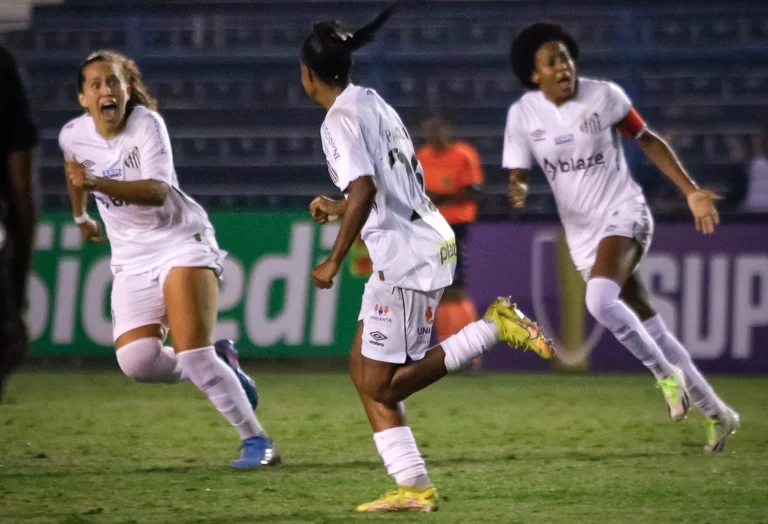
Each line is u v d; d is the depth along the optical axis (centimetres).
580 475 1822
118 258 1938
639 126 2177
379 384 1538
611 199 2173
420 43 6003
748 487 1703
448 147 3941
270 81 5975
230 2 6016
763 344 3778
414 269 1511
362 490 1698
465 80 5903
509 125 2245
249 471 1888
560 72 2148
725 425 2088
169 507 1561
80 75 1858
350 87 1551
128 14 6069
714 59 5619
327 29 1542
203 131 5853
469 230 3972
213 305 1920
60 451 2130
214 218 4075
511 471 1869
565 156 2178
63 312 4044
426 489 1538
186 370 1905
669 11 5653
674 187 5203
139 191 1794
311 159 5756
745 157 5597
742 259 3803
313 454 2088
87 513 1514
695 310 3819
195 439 2294
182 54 6006
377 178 1504
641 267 3853
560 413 2744
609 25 5859
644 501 1592
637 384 3506
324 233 4000
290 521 1455
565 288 3925
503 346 3997
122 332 1933
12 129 1194
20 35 6112
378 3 5947
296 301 3988
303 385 3503
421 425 2517
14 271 1204
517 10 5884
